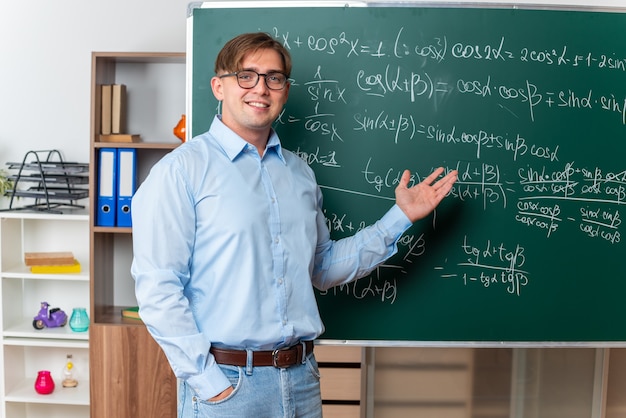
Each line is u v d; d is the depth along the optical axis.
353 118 2.30
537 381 2.77
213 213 1.80
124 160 3.00
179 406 1.90
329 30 2.28
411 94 2.30
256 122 1.85
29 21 3.26
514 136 2.31
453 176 2.15
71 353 3.38
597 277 2.35
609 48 2.32
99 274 3.06
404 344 2.32
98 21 3.26
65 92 3.29
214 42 2.28
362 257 2.11
